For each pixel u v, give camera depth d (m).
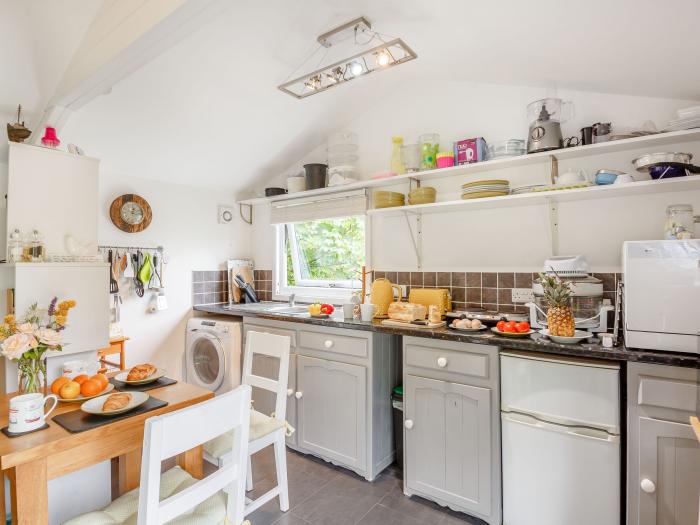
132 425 1.37
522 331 1.88
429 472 2.04
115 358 2.91
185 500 1.08
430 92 2.75
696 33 1.36
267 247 3.77
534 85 2.30
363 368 2.26
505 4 1.56
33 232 1.95
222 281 3.63
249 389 1.28
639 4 1.30
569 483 1.65
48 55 1.93
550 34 1.68
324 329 2.44
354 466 2.30
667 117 1.97
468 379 1.93
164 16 1.42
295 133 3.10
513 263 2.42
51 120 2.16
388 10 1.86
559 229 2.26
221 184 3.52
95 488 1.60
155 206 3.14
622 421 1.61
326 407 2.43
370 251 3.03
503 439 1.82
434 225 2.72
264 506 2.04
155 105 2.43
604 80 1.95
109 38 1.71
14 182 1.91
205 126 2.73
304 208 3.38
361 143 3.10
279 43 2.19
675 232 1.74
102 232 2.84
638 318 1.58
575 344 1.71
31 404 1.25
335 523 1.91
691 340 1.48
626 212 2.07
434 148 2.59
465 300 2.58
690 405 1.44
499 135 2.47
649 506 1.52
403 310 2.36
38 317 1.54
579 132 2.18
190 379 3.21
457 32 1.92
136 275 2.99
